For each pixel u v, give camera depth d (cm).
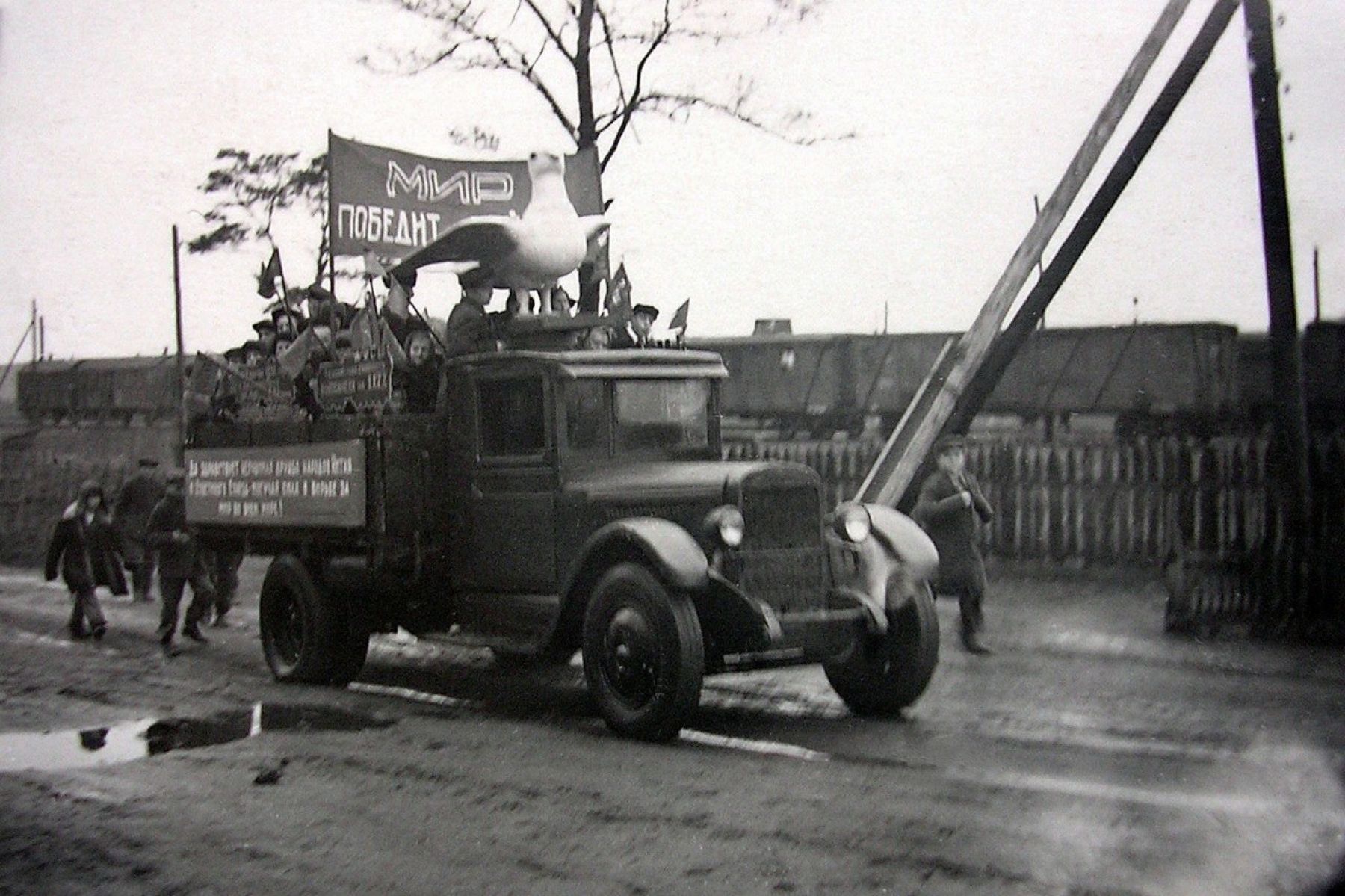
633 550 770
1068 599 1320
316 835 563
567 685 986
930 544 814
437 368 955
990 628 1145
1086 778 634
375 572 916
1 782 663
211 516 1112
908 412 1333
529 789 634
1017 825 554
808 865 506
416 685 988
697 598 758
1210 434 1645
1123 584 1412
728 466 804
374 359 953
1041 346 2102
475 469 897
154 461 1633
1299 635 1057
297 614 1005
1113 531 1517
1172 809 573
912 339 2292
